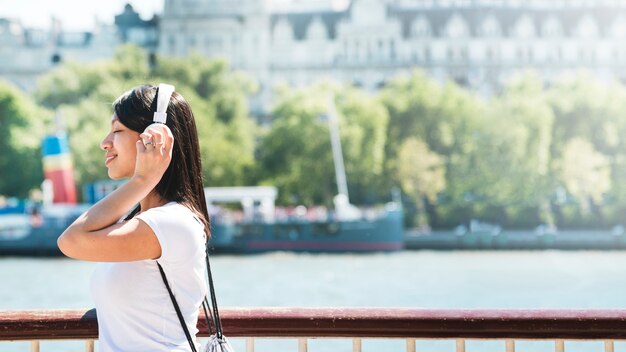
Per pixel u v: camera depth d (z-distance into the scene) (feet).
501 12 301.02
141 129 9.48
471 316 10.47
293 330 10.52
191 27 299.58
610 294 93.56
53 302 88.63
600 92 232.53
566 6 300.20
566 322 10.43
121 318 8.92
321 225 158.30
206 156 214.90
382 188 219.00
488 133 221.66
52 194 170.81
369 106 219.61
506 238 194.39
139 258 8.80
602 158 224.74
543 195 220.23
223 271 124.47
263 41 300.20
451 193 222.07
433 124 228.02
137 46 245.45
